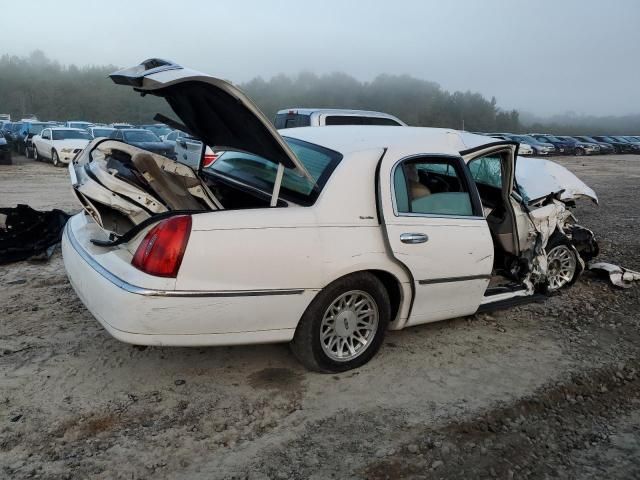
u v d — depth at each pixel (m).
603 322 5.14
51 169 19.03
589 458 3.12
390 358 4.16
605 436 3.34
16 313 4.68
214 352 4.09
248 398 3.52
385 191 3.82
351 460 2.98
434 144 4.30
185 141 12.77
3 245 6.21
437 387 3.77
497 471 2.96
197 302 3.19
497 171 5.61
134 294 3.10
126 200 3.52
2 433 3.04
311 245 3.49
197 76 3.22
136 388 3.56
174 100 3.85
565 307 5.46
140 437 3.08
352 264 3.63
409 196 3.98
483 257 4.34
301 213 3.53
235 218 3.30
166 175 4.09
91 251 3.59
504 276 5.34
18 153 26.34
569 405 3.67
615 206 12.98
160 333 3.19
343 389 3.68
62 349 4.04
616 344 4.65
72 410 3.29
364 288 3.80
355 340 3.94
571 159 35.75
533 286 5.16
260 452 3.01
